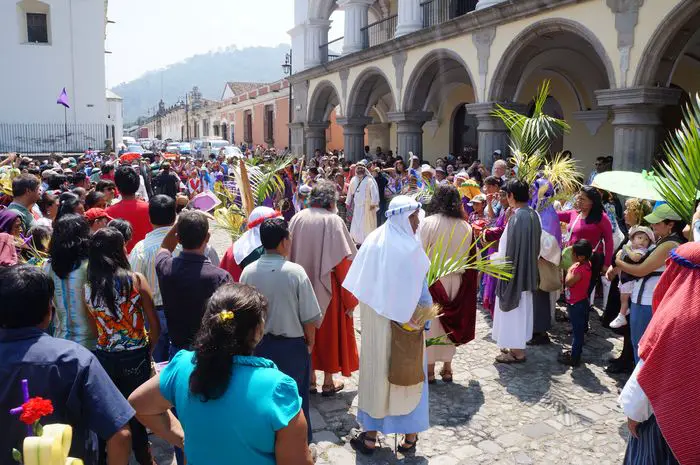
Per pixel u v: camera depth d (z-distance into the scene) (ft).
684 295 8.12
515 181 18.03
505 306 17.89
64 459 5.80
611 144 50.29
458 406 15.53
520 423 14.60
